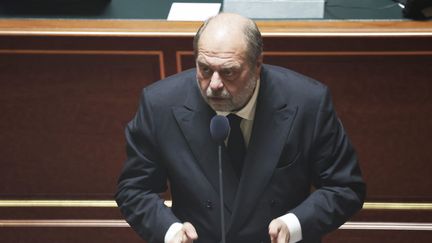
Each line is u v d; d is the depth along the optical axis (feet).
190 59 29.32
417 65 29.04
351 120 30.48
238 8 30.71
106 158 32.09
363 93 29.78
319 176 19.48
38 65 29.89
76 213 33.22
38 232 33.30
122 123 31.19
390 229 32.55
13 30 29.01
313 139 19.08
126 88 30.27
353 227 32.55
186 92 19.45
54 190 32.78
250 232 19.34
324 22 29.12
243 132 19.40
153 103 19.61
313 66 29.25
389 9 30.25
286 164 19.03
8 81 30.30
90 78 30.12
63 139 31.63
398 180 31.58
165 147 19.42
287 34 28.17
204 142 19.04
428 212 32.17
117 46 29.09
